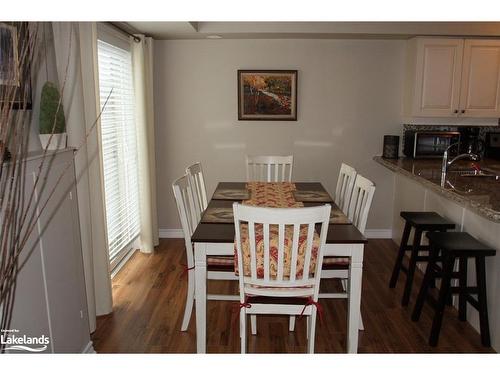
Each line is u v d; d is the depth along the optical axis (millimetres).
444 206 3395
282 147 4738
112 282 3678
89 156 2809
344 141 4727
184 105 4660
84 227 2684
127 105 4059
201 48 4547
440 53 4254
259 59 4566
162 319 3035
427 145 4449
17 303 1785
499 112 4375
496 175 3609
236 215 2045
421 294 2961
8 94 1193
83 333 2490
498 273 2596
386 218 4883
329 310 3184
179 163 4781
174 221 4898
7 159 1564
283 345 2725
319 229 2436
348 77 4605
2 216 1637
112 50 3646
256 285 2213
